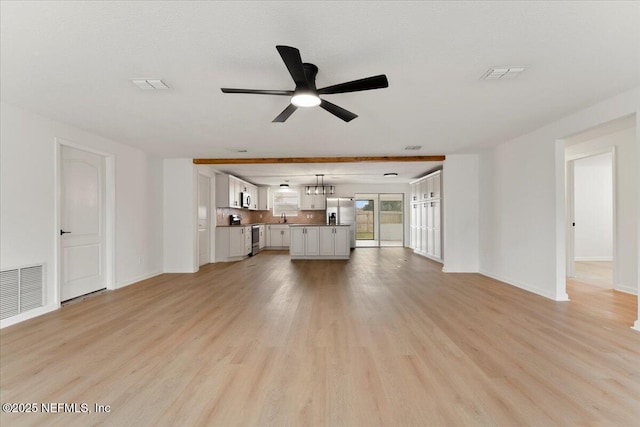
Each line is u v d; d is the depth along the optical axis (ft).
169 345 9.00
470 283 17.13
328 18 6.20
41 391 6.66
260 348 8.79
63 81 8.97
